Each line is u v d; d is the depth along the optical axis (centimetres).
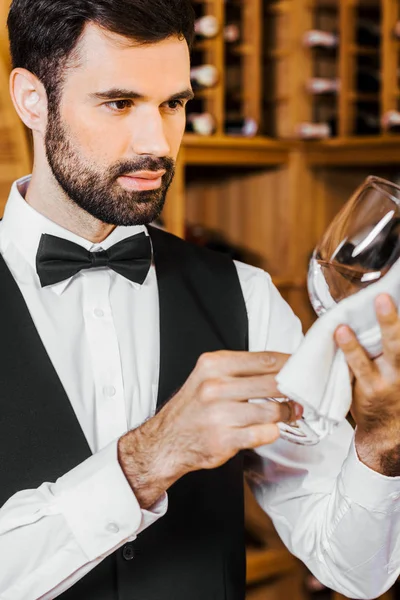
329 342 73
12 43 113
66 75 105
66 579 97
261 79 267
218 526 120
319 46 255
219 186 278
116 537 94
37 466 108
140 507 93
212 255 138
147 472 90
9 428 109
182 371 123
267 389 77
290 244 259
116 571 111
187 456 85
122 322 123
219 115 234
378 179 83
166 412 86
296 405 79
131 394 119
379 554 106
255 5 243
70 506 94
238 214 274
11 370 111
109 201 107
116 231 125
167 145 104
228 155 238
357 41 269
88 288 122
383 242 81
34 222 121
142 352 123
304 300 263
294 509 122
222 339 128
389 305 70
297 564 249
